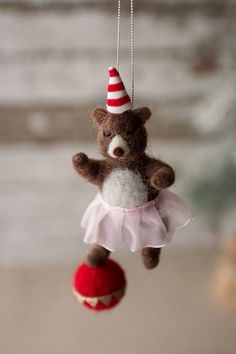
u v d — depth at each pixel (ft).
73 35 1.59
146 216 0.89
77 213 1.95
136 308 1.87
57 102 1.71
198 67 1.65
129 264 2.00
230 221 1.62
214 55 1.63
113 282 0.96
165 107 1.72
